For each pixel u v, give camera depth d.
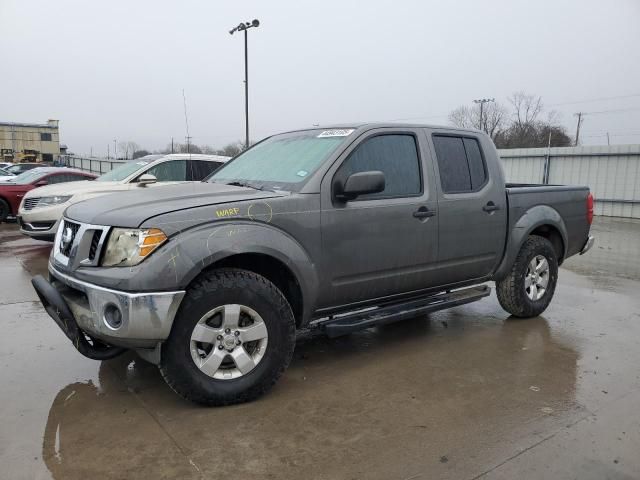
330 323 3.83
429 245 4.27
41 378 3.75
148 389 3.58
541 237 5.36
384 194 4.03
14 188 12.70
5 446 2.84
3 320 5.07
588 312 5.68
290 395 3.53
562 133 54.94
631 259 9.23
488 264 4.85
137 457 2.75
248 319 3.37
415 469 2.68
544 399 3.50
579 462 2.76
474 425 3.13
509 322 5.28
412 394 3.56
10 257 8.44
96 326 3.07
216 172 4.67
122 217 3.14
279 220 3.44
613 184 17.16
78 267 3.22
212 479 2.57
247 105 25.72
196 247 3.09
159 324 2.99
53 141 86.75
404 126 4.29
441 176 4.41
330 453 2.81
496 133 55.56
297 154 4.08
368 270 3.92
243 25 25.08
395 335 4.84
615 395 3.57
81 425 3.08
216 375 3.27
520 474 2.64
